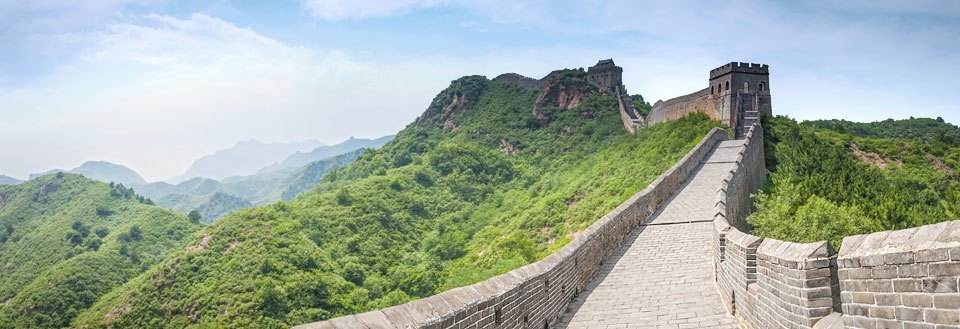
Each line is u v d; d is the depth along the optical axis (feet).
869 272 23.35
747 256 39.17
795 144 182.29
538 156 375.66
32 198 583.99
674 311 45.78
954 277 19.81
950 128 336.29
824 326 26.68
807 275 28.60
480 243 233.14
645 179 173.58
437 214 320.29
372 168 434.30
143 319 237.04
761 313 35.35
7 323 297.74
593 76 479.41
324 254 262.67
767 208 111.04
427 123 500.33
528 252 178.91
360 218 297.94
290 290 226.38
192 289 241.76
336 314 217.56
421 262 246.88
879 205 120.78
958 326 19.62
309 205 318.86
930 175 206.90
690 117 237.66
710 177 125.18
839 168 146.41
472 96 504.84
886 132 330.34
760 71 229.04
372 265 260.62
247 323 213.25
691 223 84.28
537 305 41.81
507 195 323.78
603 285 56.24
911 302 21.42
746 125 216.95
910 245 21.53
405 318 25.91
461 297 30.96
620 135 342.44
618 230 73.67
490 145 408.46
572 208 197.98
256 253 253.85
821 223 96.43
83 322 244.63
